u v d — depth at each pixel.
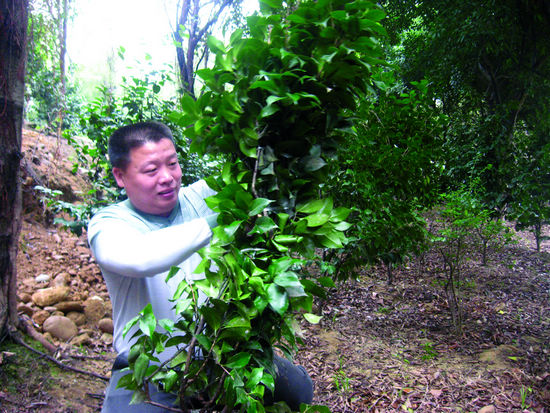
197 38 5.88
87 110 3.63
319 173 1.19
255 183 1.12
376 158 3.62
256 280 0.99
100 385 2.84
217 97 1.16
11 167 2.84
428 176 3.98
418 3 10.02
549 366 3.52
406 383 3.20
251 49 1.11
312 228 1.12
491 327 4.52
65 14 3.83
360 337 4.12
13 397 2.50
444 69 9.20
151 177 1.32
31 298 3.59
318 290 1.10
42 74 5.11
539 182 7.39
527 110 9.34
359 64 1.14
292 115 1.11
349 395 2.99
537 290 5.89
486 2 8.07
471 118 9.41
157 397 1.23
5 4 2.70
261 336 1.12
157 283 1.33
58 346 3.17
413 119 3.79
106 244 1.19
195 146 1.23
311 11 1.10
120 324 1.34
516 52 8.93
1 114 2.74
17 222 2.95
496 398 2.96
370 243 3.72
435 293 5.54
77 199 5.26
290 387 1.47
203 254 1.03
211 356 1.09
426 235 4.75
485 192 7.68
